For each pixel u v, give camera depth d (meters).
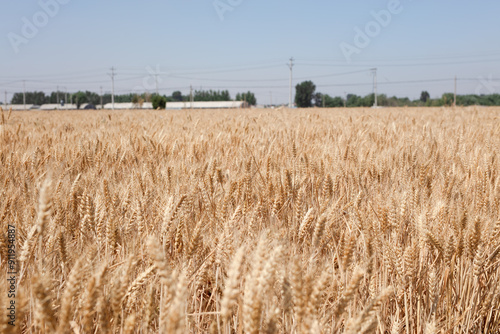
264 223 3.22
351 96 152.12
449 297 2.58
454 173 4.49
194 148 5.95
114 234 2.58
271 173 4.29
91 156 5.37
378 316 2.28
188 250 2.46
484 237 2.74
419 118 17.42
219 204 3.30
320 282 1.72
